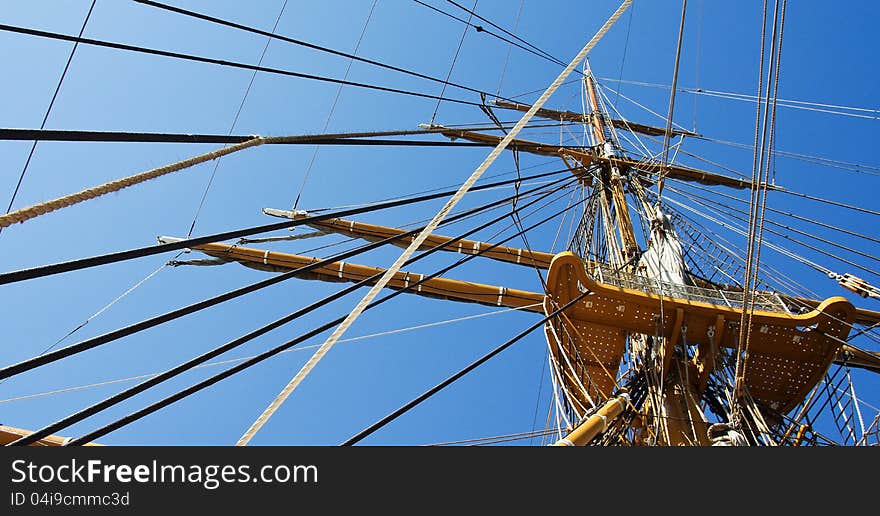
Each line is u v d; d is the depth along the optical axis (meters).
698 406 14.72
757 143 9.16
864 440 11.93
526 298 18.55
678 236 18.56
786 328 14.62
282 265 18.70
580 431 10.41
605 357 15.64
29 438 5.11
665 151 13.97
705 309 14.70
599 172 24.89
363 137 8.12
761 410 14.88
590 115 30.06
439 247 9.52
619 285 14.95
